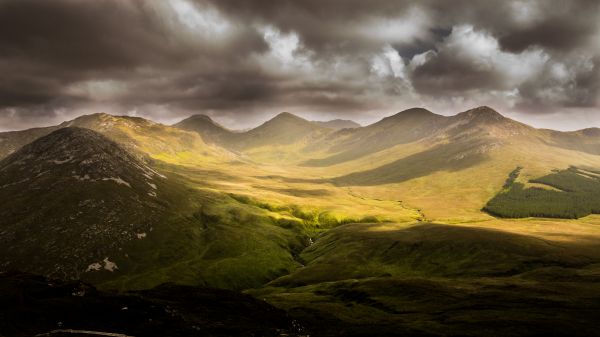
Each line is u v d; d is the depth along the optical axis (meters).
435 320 119.25
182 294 129.62
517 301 129.38
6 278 107.19
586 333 98.25
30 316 82.69
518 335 99.75
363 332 106.88
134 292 128.00
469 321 113.19
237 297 133.38
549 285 146.00
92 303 94.31
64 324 82.25
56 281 110.62
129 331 83.38
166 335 83.94
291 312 132.38
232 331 93.62
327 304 145.38
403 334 104.88
